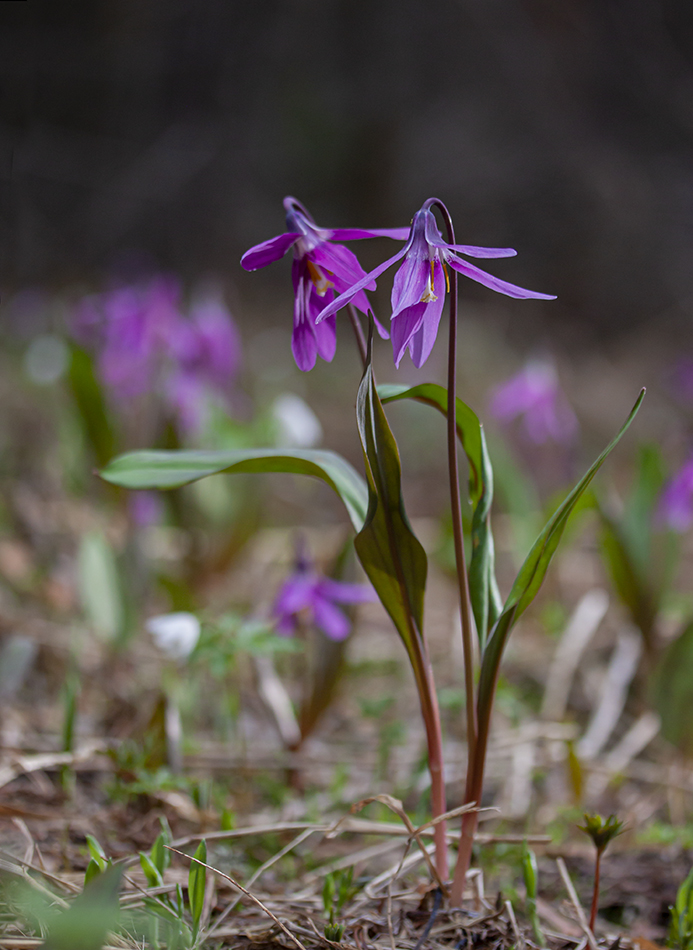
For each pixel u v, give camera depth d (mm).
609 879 2312
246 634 2562
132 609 3400
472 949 1774
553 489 5250
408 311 1545
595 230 13375
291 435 4316
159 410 4109
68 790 2387
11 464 5254
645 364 10125
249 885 1990
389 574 1757
